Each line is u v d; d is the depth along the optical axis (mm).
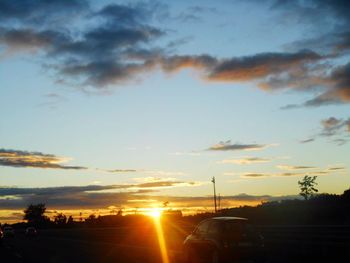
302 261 20625
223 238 19141
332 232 21344
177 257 25344
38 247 39625
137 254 27688
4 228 72375
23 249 37281
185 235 41344
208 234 19984
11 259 27078
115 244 40125
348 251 19469
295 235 23547
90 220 96875
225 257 18938
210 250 19594
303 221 42688
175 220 50844
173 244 37312
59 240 55875
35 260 25891
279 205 52125
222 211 55094
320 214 45531
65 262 23844
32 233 80688
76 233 64750
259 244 19281
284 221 43906
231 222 19500
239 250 18906
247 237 19250
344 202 48688
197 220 53250
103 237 52500
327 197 53375
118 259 24688
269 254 19609
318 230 22969
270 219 45969
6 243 50125
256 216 48406
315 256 20812
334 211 45438
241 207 53562
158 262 22797
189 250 21375
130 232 49719
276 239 24656
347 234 20469
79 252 31094
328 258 20156
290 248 22578
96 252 30656
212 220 20250
